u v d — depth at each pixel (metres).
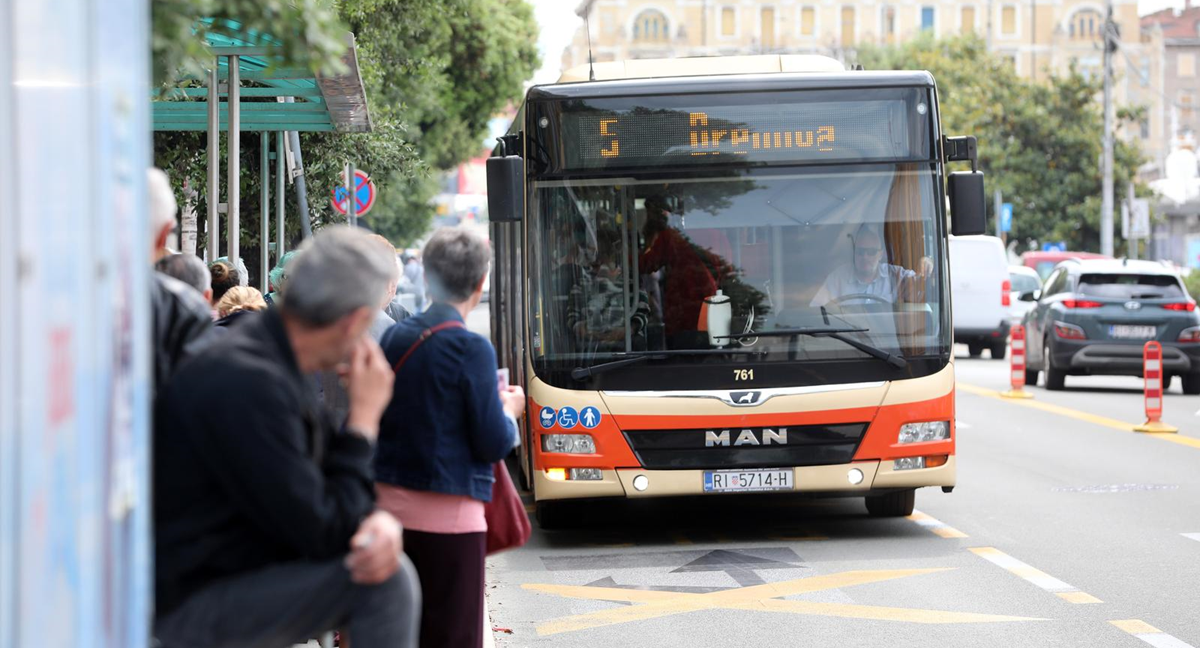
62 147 4.22
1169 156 89.94
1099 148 87.88
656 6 171.75
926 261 15.49
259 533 5.29
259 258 27.66
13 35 4.03
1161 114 174.38
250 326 5.41
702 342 15.24
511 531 8.00
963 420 28.22
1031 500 18.39
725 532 16.42
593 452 15.16
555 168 15.42
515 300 17.77
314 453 5.39
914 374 15.37
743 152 15.45
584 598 12.88
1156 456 22.72
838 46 171.12
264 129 20.30
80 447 4.29
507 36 54.03
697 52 171.50
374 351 5.69
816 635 11.27
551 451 15.19
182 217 25.25
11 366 4.01
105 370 4.38
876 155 15.53
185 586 5.22
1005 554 14.66
